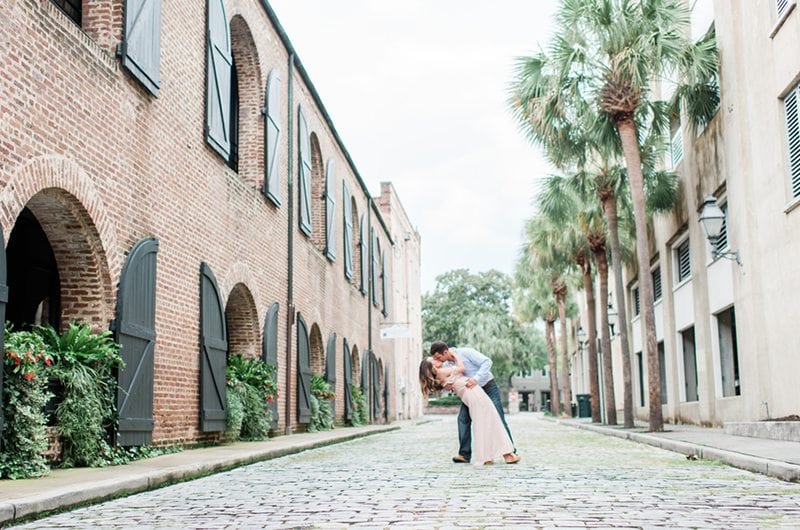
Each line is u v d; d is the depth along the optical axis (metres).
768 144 14.40
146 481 7.23
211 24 13.43
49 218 9.07
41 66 8.14
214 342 13.01
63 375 8.27
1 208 7.36
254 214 16.08
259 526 5.02
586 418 37.19
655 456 11.10
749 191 15.49
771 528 4.71
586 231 25.31
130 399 9.60
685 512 5.41
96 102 9.36
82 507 6.06
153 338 10.50
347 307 27.28
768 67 14.24
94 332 9.43
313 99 22.27
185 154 12.28
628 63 17.41
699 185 19.17
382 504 5.96
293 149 19.75
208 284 12.95
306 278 20.86
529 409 88.81
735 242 16.19
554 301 48.62
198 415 12.36
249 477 8.59
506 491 6.74
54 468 8.25
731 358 18.17
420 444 15.74
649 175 21.19
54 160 8.29
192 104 12.66
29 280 12.65
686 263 22.19
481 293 79.88
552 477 7.98
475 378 9.91
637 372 31.02
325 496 6.60
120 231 9.91
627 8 18.02
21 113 7.75
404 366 46.22
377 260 35.50
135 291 10.02
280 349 17.84
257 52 16.48
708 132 18.14
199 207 12.85
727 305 17.55
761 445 10.73
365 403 28.75
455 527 4.80
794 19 12.87
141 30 10.40
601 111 19.19
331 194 24.14
